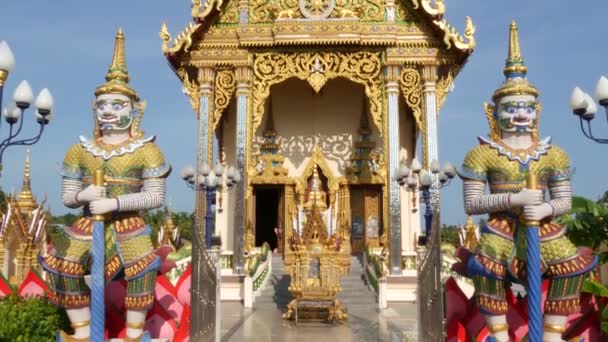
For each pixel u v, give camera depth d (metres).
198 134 21.33
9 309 8.89
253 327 15.11
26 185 22.14
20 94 9.74
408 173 18.08
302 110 26.23
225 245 23.73
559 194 8.68
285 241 25.02
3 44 8.57
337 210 22.66
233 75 21.66
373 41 21.39
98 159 9.05
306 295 15.77
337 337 13.80
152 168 9.13
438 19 21.12
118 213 8.95
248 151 21.22
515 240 8.38
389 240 20.69
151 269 8.75
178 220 43.22
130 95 9.41
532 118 8.81
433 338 9.87
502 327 8.38
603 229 10.02
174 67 21.92
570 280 8.18
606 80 9.72
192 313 9.09
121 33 9.79
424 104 21.36
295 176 25.75
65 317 9.55
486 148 8.85
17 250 19.73
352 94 26.25
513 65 9.12
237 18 21.73
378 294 19.08
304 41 21.28
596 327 9.17
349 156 25.83
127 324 8.77
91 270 8.55
